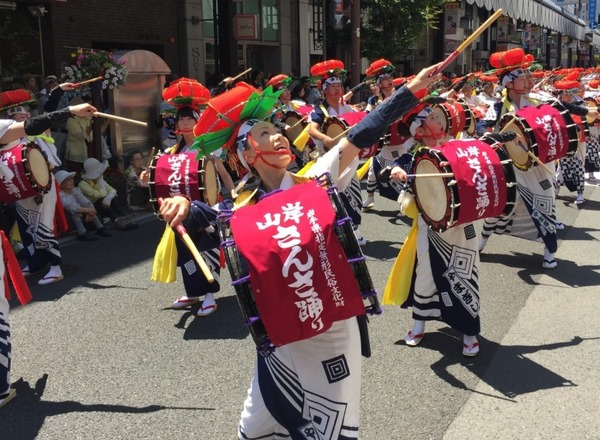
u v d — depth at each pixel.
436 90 5.78
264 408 2.37
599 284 5.44
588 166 10.34
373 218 8.16
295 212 2.13
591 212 8.36
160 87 9.86
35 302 5.32
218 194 5.02
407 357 4.11
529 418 3.36
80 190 7.52
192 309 5.09
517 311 4.86
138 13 13.02
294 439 2.32
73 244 7.19
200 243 2.66
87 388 3.80
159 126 9.67
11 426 3.41
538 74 12.04
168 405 3.58
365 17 16.83
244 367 4.02
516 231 6.02
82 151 8.35
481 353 4.14
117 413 3.50
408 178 3.98
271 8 16.80
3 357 3.62
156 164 4.73
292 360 2.27
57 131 8.63
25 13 10.78
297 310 2.09
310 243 2.08
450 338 4.39
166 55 13.88
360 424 3.31
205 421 3.40
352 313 2.14
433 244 4.03
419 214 4.12
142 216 8.59
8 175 4.69
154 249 6.95
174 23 13.99
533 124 5.32
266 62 17.30
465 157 3.78
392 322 4.69
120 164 9.22
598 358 4.04
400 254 4.25
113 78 8.62
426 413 3.42
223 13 15.01
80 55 8.67
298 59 17.94
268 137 2.38
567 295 5.18
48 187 5.61
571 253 6.42
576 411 3.42
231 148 2.56
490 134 4.06
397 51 16.55
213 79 13.17
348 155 2.41
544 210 5.77
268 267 2.07
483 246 6.38
